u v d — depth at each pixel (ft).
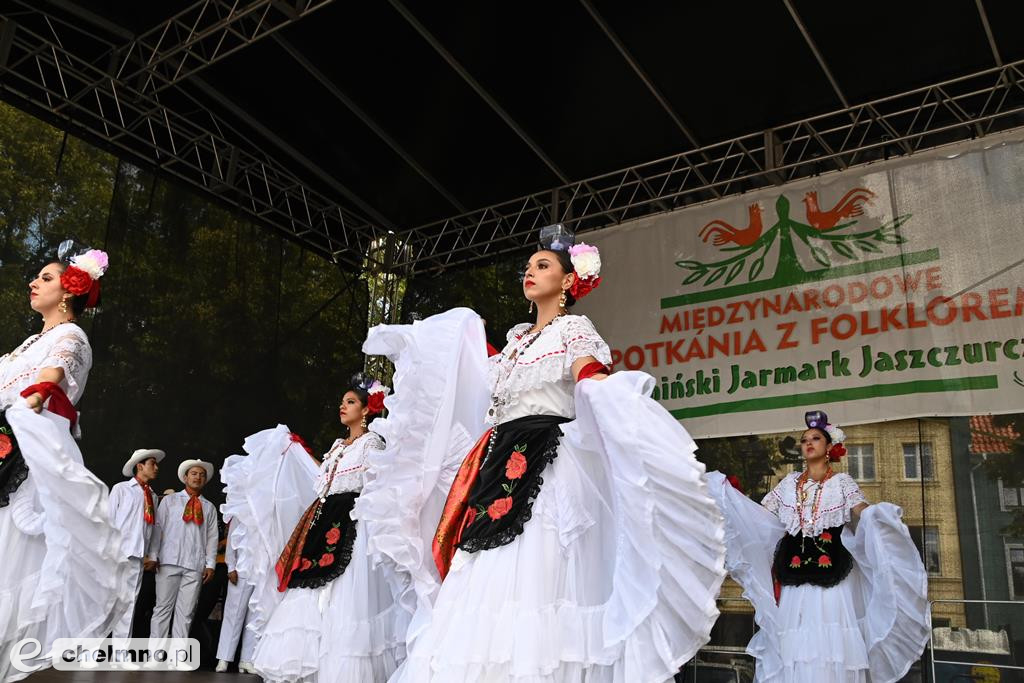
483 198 25.39
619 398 7.76
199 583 22.94
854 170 21.25
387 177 24.76
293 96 22.20
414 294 26.76
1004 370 18.54
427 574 9.21
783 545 16.93
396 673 8.77
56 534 9.96
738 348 21.68
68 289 11.29
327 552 15.23
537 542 8.07
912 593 15.53
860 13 18.47
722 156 23.39
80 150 22.61
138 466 22.08
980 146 19.88
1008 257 19.04
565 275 9.58
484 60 20.67
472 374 10.07
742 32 19.22
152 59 20.58
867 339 20.16
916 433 19.36
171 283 22.81
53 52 20.52
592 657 7.73
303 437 24.86
